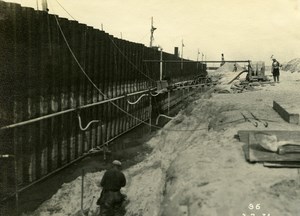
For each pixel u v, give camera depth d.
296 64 46.81
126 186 9.50
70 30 11.94
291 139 5.96
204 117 12.69
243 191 4.57
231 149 6.40
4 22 8.74
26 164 9.77
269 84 21.61
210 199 4.42
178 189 5.11
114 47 16.16
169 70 30.19
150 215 6.15
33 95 9.93
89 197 9.28
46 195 9.66
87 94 13.43
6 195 9.03
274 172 5.20
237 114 9.85
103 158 13.26
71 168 12.07
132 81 19.34
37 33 9.99
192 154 6.50
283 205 4.25
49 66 10.68
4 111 8.95
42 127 10.38
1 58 8.80
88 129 13.62
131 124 19.23
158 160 11.53
